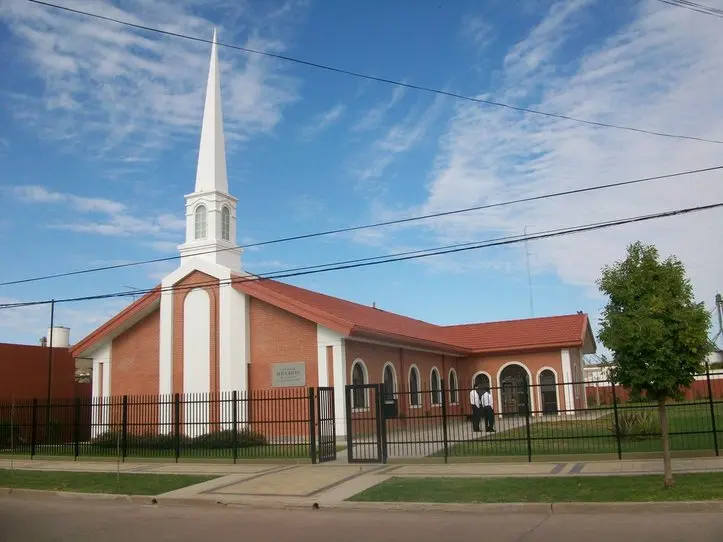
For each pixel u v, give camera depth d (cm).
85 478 1733
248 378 2675
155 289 2800
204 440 2250
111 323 2898
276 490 1479
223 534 1055
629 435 1775
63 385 3309
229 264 2925
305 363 2602
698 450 1691
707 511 1109
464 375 3950
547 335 3850
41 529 1115
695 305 1288
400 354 3131
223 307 2742
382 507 1270
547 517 1130
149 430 2508
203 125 2986
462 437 2377
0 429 2642
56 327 3656
